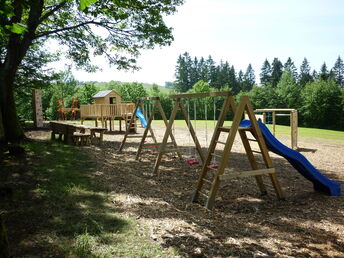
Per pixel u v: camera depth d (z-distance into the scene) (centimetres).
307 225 414
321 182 557
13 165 651
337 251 335
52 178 572
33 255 282
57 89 4875
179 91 8350
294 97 5106
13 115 976
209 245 325
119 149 1014
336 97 4638
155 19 1149
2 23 277
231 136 482
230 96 521
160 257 289
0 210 399
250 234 372
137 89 4903
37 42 1504
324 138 1543
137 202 468
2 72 935
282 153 532
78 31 1224
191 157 933
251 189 608
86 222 370
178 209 464
